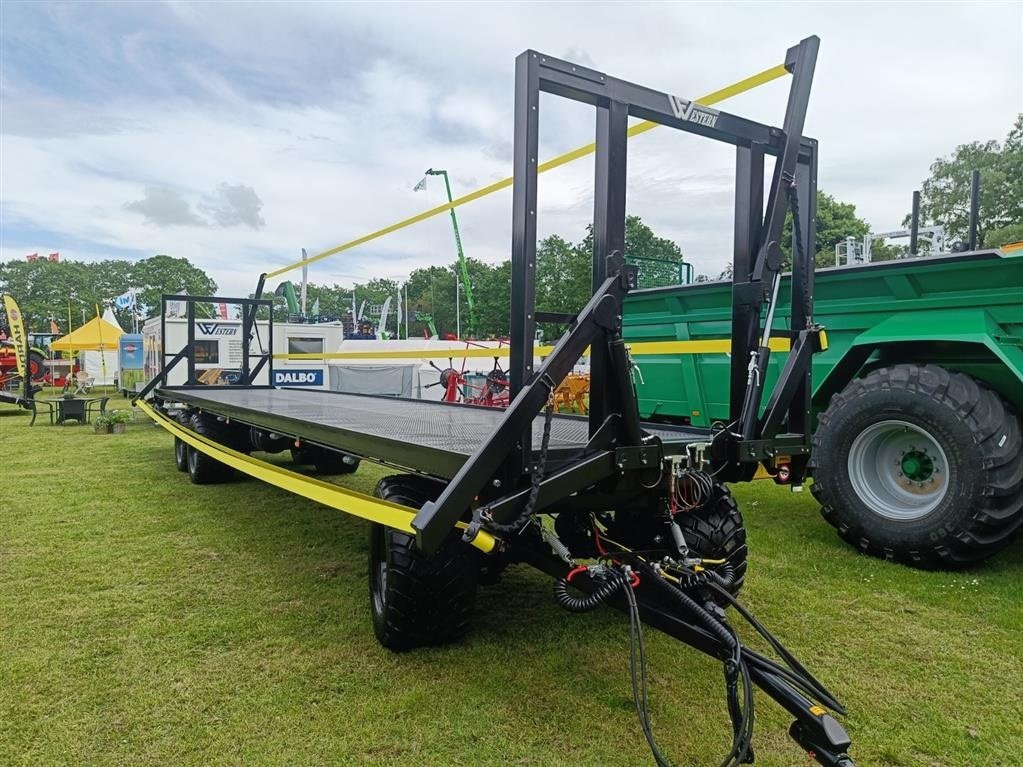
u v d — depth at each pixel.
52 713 2.56
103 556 4.54
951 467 3.93
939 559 4.03
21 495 6.50
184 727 2.46
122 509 5.91
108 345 23.75
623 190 2.39
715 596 2.27
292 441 6.54
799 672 1.96
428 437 3.15
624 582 2.23
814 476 4.61
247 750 2.32
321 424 3.89
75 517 5.62
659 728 2.43
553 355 2.24
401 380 15.84
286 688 2.74
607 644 3.14
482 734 2.40
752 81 2.88
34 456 9.04
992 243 27.66
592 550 2.76
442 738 2.38
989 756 2.26
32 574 4.16
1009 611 3.46
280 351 15.36
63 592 3.84
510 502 2.24
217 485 7.03
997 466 3.80
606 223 2.37
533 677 2.82
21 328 17.08
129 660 2.99
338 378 15.52
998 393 4.02
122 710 2.58
